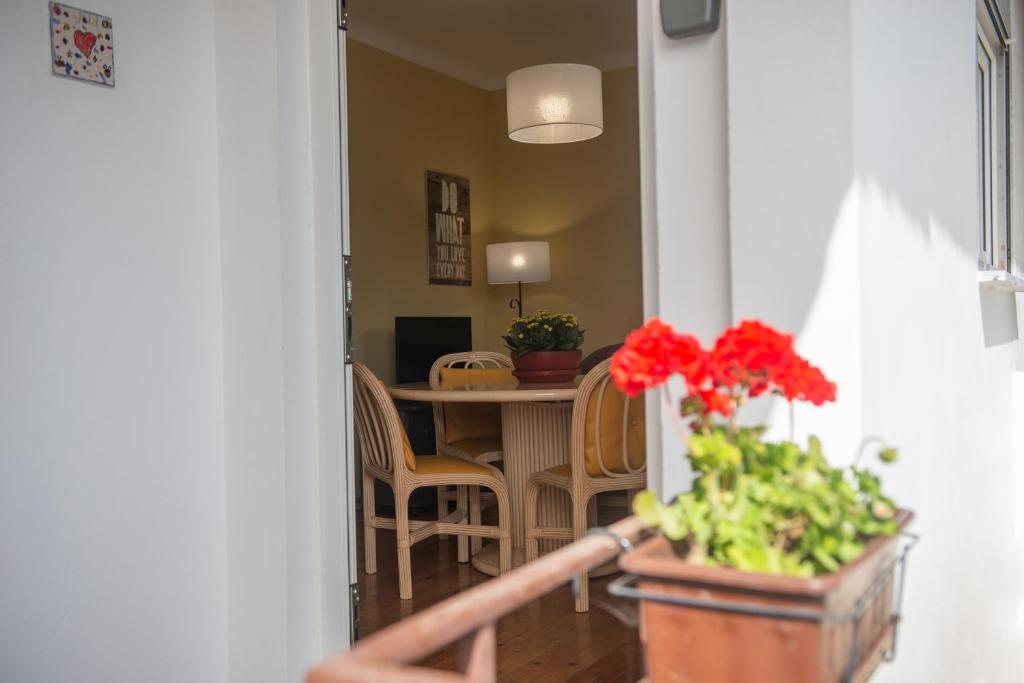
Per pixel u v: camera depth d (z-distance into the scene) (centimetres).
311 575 253
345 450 254
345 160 257
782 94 167
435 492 575
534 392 375
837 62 162
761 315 169
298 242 255
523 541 432
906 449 195
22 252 215
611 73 706
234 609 261
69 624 224
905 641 193
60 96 224
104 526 232
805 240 165
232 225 259
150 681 242
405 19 611
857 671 109
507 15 609
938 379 231
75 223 226
